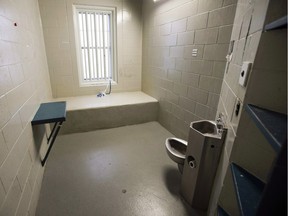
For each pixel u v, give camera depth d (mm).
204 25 1959
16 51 1382
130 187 1739
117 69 3566
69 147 2420
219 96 1875
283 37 670
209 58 1950
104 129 2998
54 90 3201
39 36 2531
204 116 2145
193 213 1477
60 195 1612
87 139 2652
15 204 1054
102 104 2967
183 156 1633
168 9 2584
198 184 1426
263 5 755
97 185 1751
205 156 1316
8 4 1289
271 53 705
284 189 406
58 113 1767
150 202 1573
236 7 1550
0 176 901
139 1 3295
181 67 2467
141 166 2068
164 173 1956
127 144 2559
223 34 1730
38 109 1885
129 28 3389
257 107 765
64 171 1938
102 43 3379
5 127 1022
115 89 3682
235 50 1317
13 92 1217
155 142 2635
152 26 3086
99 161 2139
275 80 709
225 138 1219
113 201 1570
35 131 1677
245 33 1059
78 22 3080
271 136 495
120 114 3045
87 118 2830
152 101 3211
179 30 2398
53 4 2771
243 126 848
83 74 3414
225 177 963
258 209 456
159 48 2971
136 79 3801
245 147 858
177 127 2742
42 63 2545
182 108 2562
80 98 3275
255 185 766
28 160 1380
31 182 1406
